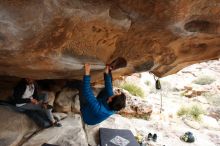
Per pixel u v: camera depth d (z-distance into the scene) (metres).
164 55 3.85
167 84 12.98
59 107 5.63
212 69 16.02
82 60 3.16
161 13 2.59
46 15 2.17
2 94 4.84
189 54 3.99
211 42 3.62
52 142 4.45
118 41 3.23
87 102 3.37
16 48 2.40
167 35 3.20
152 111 8.48
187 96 12.23
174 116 9.04
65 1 2.15
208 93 12.27
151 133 6.77
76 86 5.69
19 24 2.13
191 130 7.90
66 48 2.82
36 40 2.37
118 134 5.63
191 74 15.24
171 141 6.69
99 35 2.87
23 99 4.23
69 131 4.90
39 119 4.73
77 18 2.38
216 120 9.36
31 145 4.23
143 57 3.73
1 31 2.16
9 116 4.37
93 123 3.52
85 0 2.26
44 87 5.62
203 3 2.50
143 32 3.11
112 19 2.62
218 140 7.51
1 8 2.01
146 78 12.84
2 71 3.64
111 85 3.58
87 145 4.70
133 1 2.44
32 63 2.89
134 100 8.00
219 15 2.72
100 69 4.00
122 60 3.69
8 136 4.05
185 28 2.98
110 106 3.38
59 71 3.57
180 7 2.46
